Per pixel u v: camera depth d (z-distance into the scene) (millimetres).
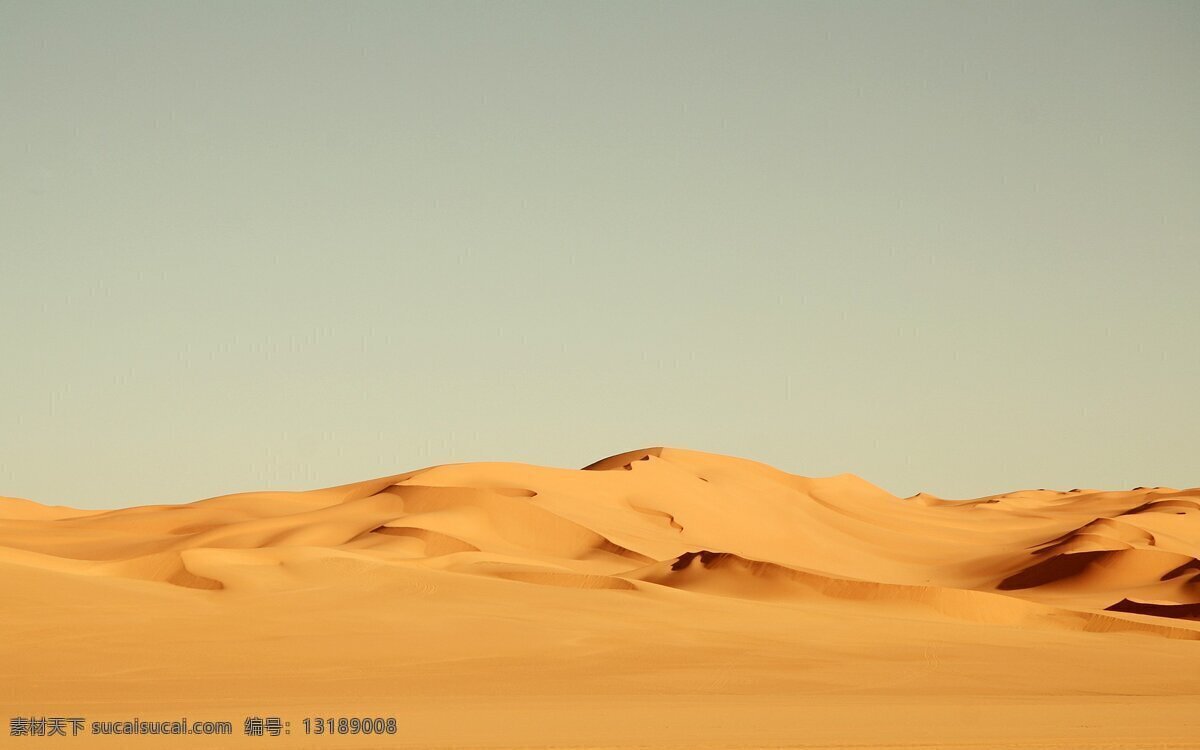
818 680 66438
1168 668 75438
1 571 85625
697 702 54375
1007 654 79312
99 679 61656
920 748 38594
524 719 46594
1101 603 168750
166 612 80250
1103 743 40156
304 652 70938
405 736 41562
